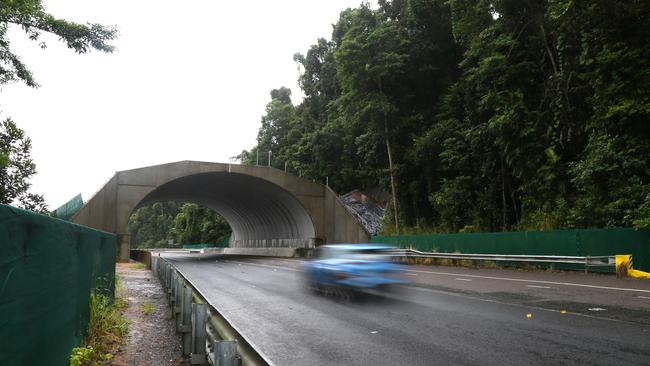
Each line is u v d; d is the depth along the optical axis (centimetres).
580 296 1257
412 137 3916
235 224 7644
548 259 2205
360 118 4097
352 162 5462
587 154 2455
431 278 1870
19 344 342
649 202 1977
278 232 5906
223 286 1694
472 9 3100
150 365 671
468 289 1461
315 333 842
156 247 13025
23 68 1620
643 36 2181
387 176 4178
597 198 2270
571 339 740
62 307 492
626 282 1642
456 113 3706
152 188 3947
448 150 3406
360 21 4019
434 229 3675
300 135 6222
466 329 841
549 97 2683
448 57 4147
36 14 1456
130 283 1931
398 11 4347
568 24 2362
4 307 311
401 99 4109
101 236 927
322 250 1430
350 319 977
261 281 1888
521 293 1343
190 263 3497
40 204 1898
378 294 1353
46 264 420
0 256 302
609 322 873
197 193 5638
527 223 2783
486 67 2894
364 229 4438
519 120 2781
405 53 3997
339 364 634
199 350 575
